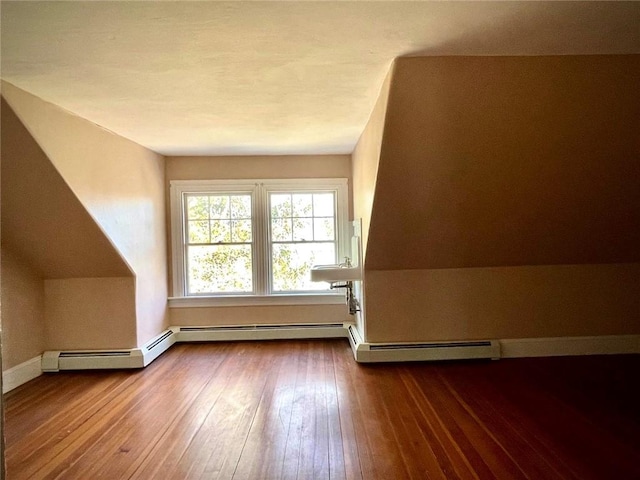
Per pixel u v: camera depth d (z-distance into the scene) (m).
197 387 3.02
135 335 3.55
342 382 3.07
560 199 2.82
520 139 2.41
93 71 2.08
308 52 1.93
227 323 4.40
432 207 2.86
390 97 2.18
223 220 4.44
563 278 3.57
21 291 3.25
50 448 2.17
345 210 4.41
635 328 3.60
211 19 1.61
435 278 3.54
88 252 3.26
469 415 2.46
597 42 1.93
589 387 2.86
